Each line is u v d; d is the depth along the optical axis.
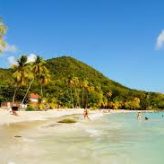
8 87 125.06
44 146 26.53
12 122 53.16
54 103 148.50
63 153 23.34
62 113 110.56
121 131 44.66
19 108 96.31
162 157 23.12
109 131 44.44
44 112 97.44
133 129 48.97
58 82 186.62
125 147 28.08
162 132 43.56
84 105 192.88
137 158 22.59
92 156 22.64
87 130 44.50
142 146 28.94
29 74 103.38
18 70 101.75
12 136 32.62
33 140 30.47
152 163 20.92
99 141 31.94
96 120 79.69
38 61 117.06
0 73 170.38
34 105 109.38
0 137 31.27
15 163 18.91
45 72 120.44
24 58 102.06
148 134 40.41
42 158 20.89
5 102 109.44
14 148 24.36
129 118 100.75
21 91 126.06
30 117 69.94
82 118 84.94
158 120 87.50
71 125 53.94
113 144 29.94
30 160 20.00
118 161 21.19
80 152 24.25
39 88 164.62
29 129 42.12
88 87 196.88
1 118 57.44
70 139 32.78
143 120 87.06
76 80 177.62
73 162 20.12
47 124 53.72
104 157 22.50
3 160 19.59
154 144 30.47
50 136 34.88
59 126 50.25
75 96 183.00
